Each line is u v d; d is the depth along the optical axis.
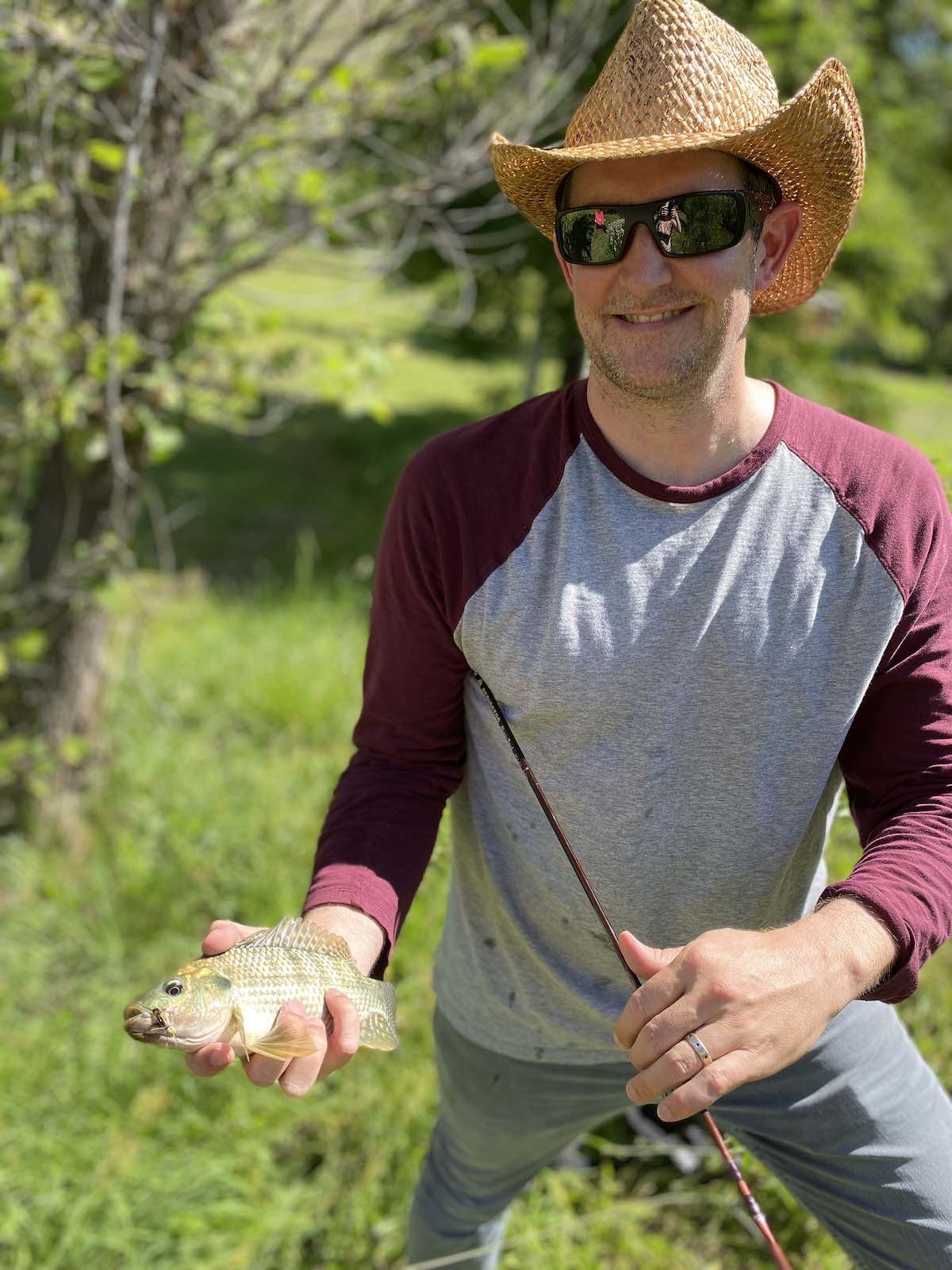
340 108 1.94
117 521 2.08
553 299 3.95
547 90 2.21
